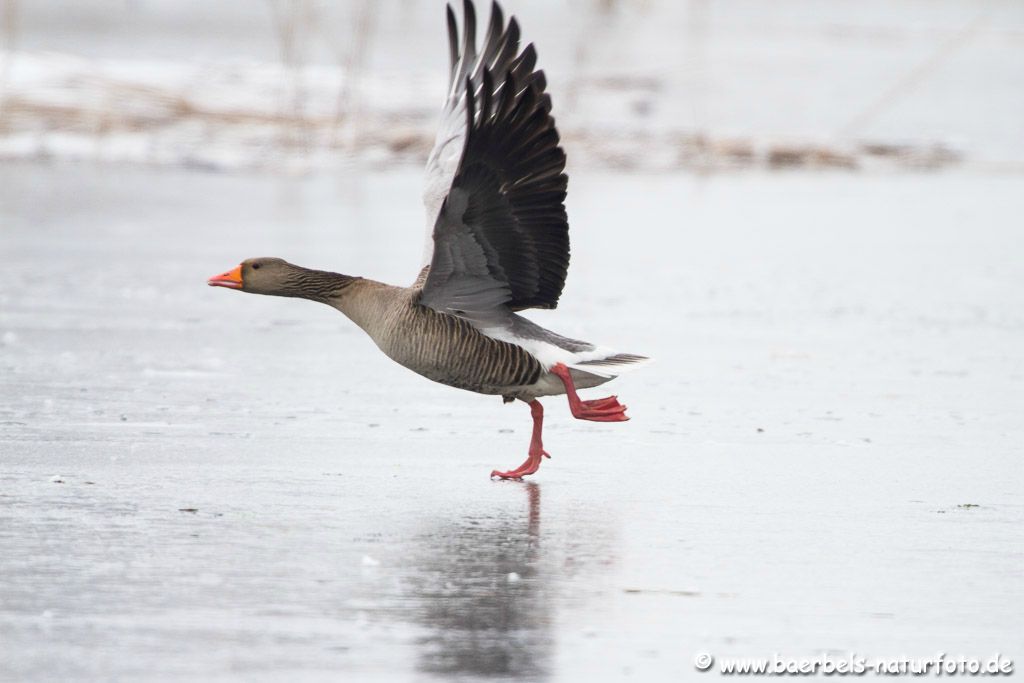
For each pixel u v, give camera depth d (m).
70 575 9.16
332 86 44.44
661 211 31.69
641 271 24.20
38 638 8.14
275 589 8.99
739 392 15.69
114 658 7.88
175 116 39.81
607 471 12.28
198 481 11.59
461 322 11.46
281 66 47.72
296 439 13.20
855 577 9.42
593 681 7.75
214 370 16.33
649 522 10.65
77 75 41.25
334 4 74.31
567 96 43.94
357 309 11.86
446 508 10.95
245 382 15.73
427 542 10.02
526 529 10.41
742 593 9.08
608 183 36.12
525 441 13.40
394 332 11.55
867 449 13.17
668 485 11.80
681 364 17.14
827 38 78.25
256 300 21.30
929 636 8.43
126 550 9.70
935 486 11.84
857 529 10.53
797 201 33.66
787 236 28.44
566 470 12.30
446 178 11.94
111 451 12.52
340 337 18.67
